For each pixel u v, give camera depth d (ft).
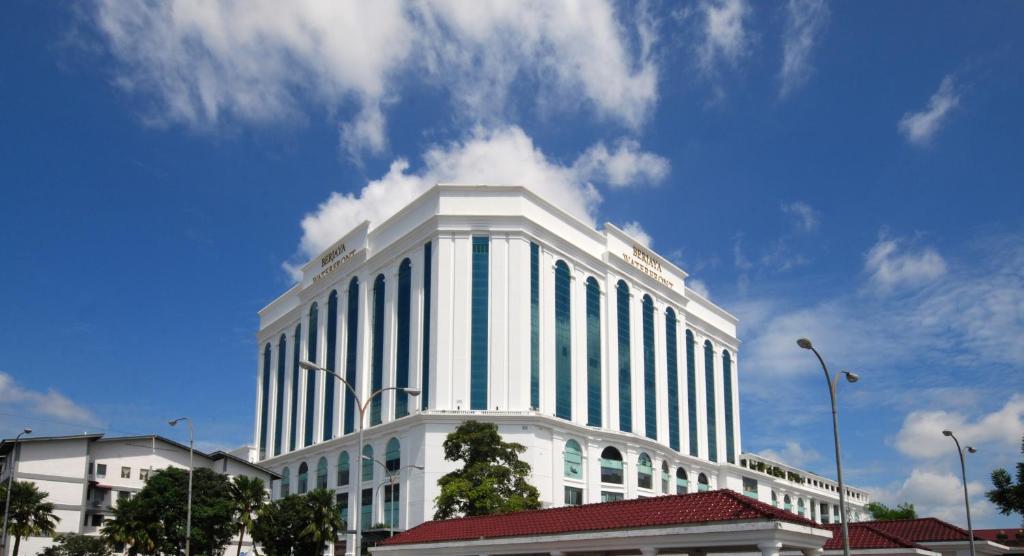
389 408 286.46
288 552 229.86
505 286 274.36
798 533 87.92
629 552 105.50
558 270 294.05
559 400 280.31
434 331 272.72
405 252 299.17
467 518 126.93
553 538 104.37
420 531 128.88
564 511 111.75
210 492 223.51
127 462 285.23
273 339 401.08
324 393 333.42
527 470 197.88
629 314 325.01
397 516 263.08
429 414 256.52
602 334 307.58
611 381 304.30
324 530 227.20
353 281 330.95
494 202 285.02
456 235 280.51
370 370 306.14
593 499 275.80
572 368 289.33
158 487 220.23
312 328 357.00
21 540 252.62
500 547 110.83
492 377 265.75
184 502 219.00
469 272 277.23
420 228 289.94
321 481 316.60
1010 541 190.80
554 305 287.28
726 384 406.82
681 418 349.00
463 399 265.13
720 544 89.04
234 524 223.92
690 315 376.07
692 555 100.73
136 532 211.20
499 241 278.87
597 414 295.89
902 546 109.50
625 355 317.42
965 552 121.90
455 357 269.03
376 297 313.73
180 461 297.94
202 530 216.54
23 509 220.64
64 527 262.67
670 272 364.17
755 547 96.22
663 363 341.41
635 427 312.09
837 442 103.86
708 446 374.02
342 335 327.26
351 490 292.81
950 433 151.02
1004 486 145.89
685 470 341.41
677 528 91.66
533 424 257.34
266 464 359.66
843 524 100.27
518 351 268.62
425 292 284.61
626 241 335.26
